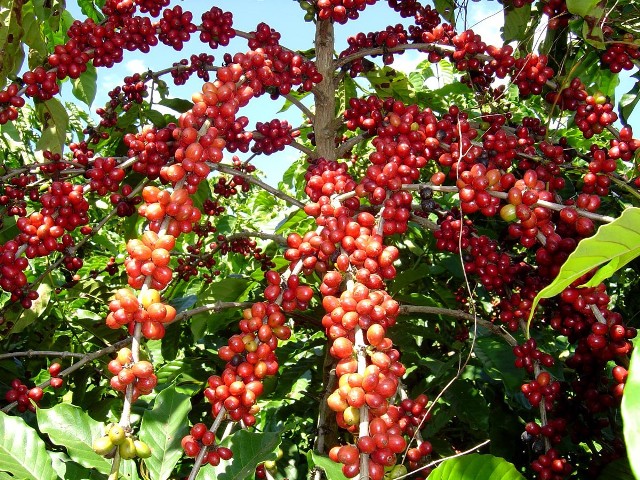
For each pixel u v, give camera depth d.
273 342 0.58
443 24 0.82
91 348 1.25
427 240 1.07
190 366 1.02
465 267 0.74
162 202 0.56
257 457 0.55
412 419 0.63
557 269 0.63
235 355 0.57
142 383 0.49
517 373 0.80
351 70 0.91
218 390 0.55
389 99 0.76
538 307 0.89
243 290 0.95
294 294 0.60
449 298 1.02
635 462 0.29
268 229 1.73
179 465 0.94
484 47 0.78
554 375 0.85
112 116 0.87
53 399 1.01
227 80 0.62
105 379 1.07
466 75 0.85
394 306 0.52
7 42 0.80
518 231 0.62
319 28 0.84
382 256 0.56
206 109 0.61
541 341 1.01
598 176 0.68
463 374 0.93
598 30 0.72
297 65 0.76
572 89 0.76
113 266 1.10
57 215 0.70
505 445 0.91
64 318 1.09
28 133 1.35
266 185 0.75
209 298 0.94
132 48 0.77
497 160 0.70
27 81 0.72
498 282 0.72
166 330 1.03
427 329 0.93
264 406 1.30
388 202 0.63
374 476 0.46
